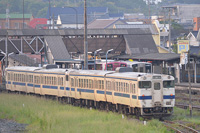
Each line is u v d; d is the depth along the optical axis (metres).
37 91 124.56
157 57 165.38
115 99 90.06
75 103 109.12
